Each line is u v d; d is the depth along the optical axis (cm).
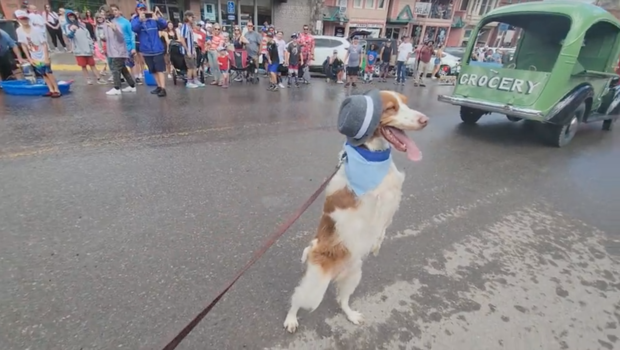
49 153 465
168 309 230
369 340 219
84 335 207
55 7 1864
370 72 1497
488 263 305
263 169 470
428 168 529
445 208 402
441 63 1872
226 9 2352
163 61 841
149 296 239
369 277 276
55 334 205
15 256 267
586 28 597
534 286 280
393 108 173
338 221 185
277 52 1098
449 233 349
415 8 3134
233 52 1166
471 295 265
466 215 389
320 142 605
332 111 867
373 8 2922
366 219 183
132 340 206
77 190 374
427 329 230
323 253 194
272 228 331
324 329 225
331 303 248
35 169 416
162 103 803
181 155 496
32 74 837
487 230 361
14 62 893
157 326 217
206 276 262
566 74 617
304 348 210
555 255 324
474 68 721
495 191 460
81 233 301
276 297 248
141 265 268
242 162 489
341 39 1590
